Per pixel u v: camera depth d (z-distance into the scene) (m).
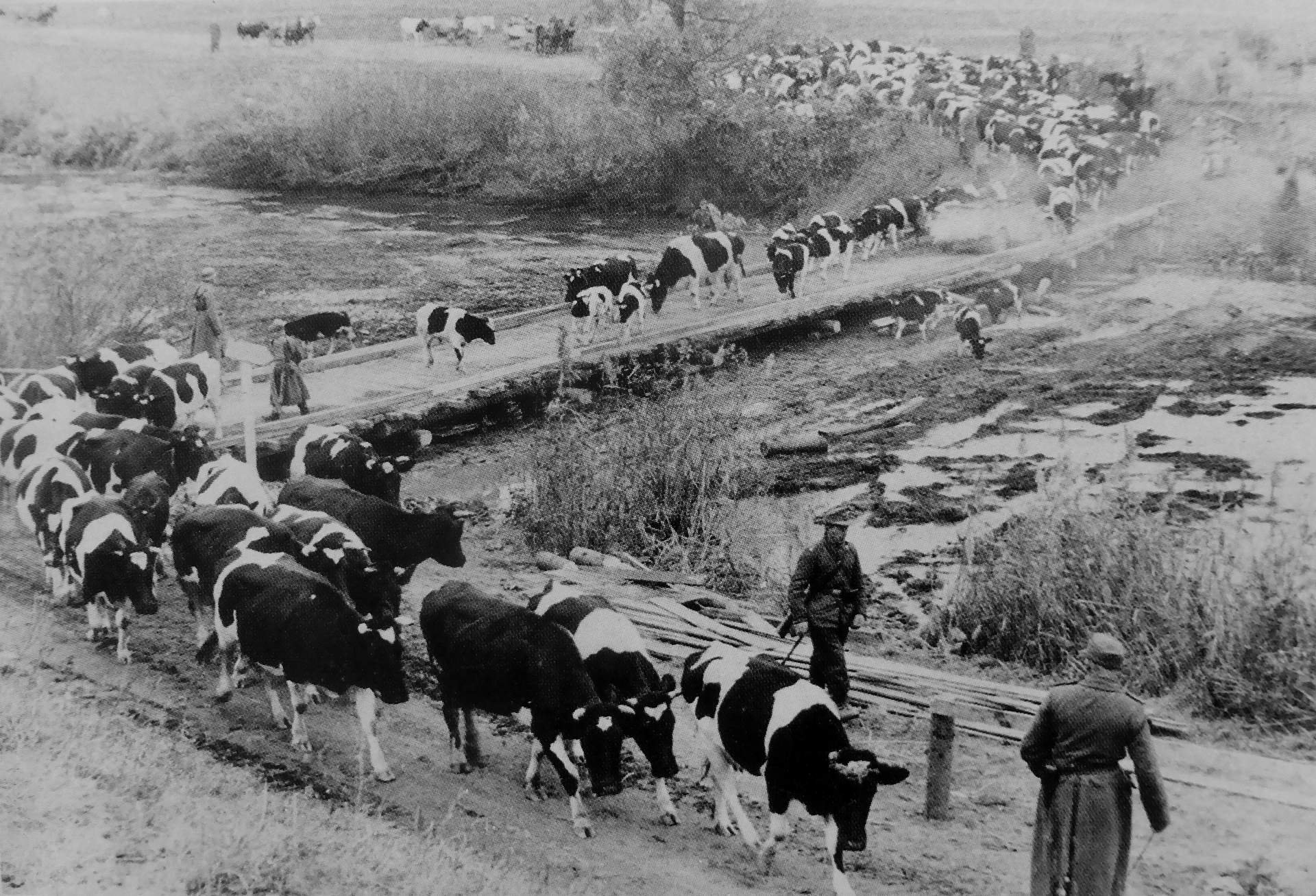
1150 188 21.33
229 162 31.95
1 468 13.98
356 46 34.22
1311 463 13.26
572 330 20.11
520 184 30.88
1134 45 23.72
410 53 33.53
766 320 20.12
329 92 32.28
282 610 8.65
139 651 10.48
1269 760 9.10
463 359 18.88
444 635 8.65
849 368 18.86
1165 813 5.80
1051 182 22.34
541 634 8.23
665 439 15.05
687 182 29.69
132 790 7.38
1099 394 16.16
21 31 34.19
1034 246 21.27
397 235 27.11
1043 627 11.43
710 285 22.09
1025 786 8.75
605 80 30.52
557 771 8.00
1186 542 11.77
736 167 29.08
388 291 22.70
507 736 9.48
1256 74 21.33
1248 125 20.75
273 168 31.95
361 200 30.78
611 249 26.14
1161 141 21.62
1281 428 14.08
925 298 19.64
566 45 32.88
